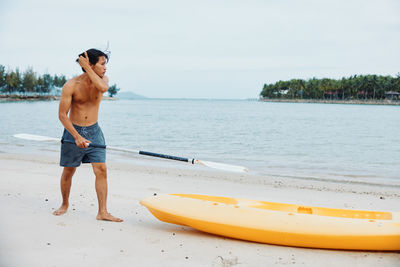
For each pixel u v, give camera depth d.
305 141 17.33
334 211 4.27
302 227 3.68
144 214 4.89
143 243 3.79
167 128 23.44
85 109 4.33
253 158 11.61
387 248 3.63
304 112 59.81
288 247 3.79
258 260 3.44
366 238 3.56
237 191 6.73
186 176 7.93
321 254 3.62
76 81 4.23
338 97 156.62
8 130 18.83
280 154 12.71
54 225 4.23
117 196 5.87
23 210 4.77
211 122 30.89
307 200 6.22
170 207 4.12
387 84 137.50
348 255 3.60
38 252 3.46
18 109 46.97
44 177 7.00
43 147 11.95
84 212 4.80
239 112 56.78
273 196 6.44
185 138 17.58
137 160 9.98
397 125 30.14
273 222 3.77
